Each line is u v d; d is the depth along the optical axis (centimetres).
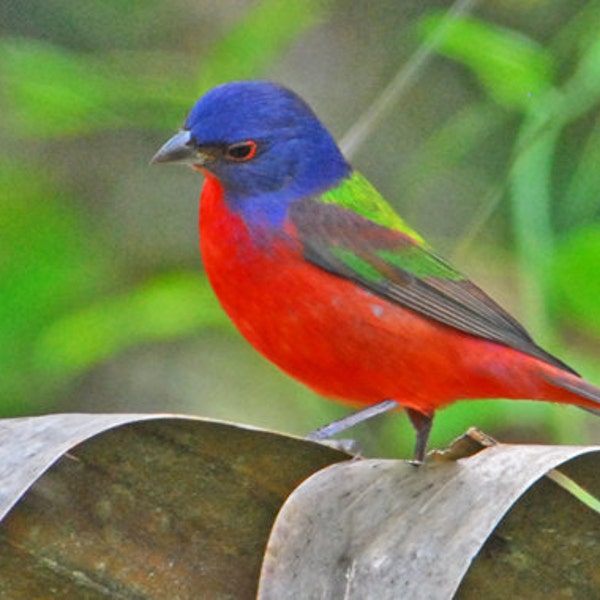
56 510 649
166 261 1440
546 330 1150
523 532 657
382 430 1361
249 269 902
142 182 1455
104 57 1311
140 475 653
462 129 1249
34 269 1416
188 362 1403
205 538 663
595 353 1254
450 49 1189
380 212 952
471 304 908
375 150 1330
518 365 899
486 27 1172
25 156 1471
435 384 905
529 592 664
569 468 663
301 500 646
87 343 1299
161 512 659
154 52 1343
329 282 895
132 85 1264
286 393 1383
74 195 1460
